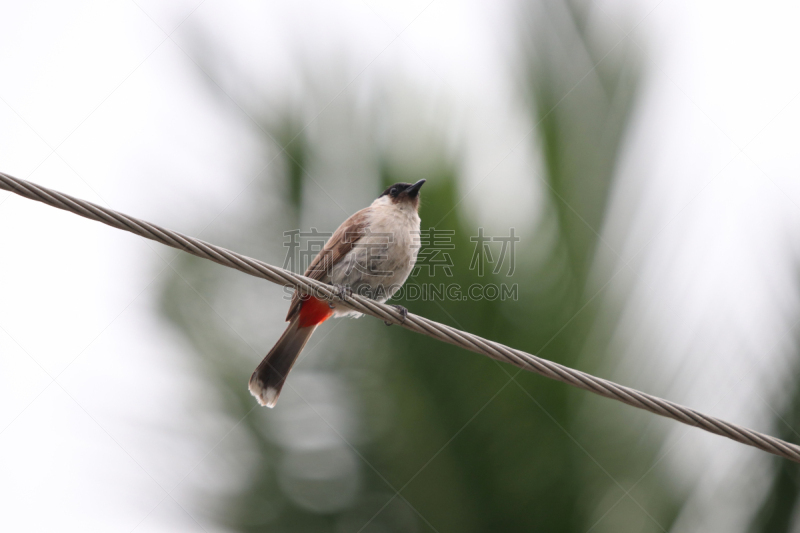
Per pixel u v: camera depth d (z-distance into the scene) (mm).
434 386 8492
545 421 8242
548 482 8102
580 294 8508
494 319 8516
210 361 8734
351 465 8438
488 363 8445
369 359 8859
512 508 8086
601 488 8070
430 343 8609
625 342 8352
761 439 7023
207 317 9078
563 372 7199
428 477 8266
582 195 9102
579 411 8258
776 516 7812
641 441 8195
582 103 9641
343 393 8750
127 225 6902
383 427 8523
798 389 7898
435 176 9242
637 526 7957
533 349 8359
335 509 8250
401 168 9609
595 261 8703
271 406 8648
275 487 8227
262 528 8109
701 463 8148
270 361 9109
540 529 8016
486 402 8352
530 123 9664
